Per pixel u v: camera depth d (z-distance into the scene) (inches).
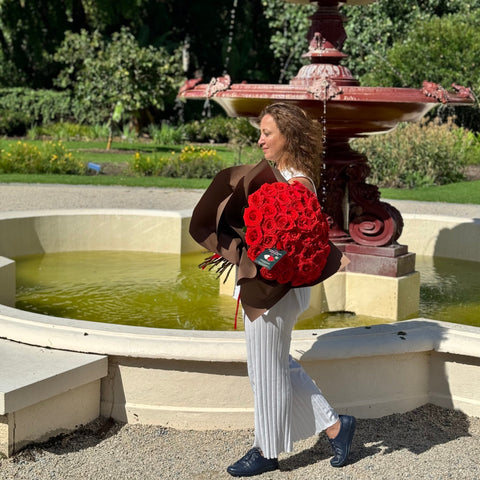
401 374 144.8
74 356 137.9
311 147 119.6
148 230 279.7
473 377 143.5
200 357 133.6
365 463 126.1
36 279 231.0
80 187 511.8
